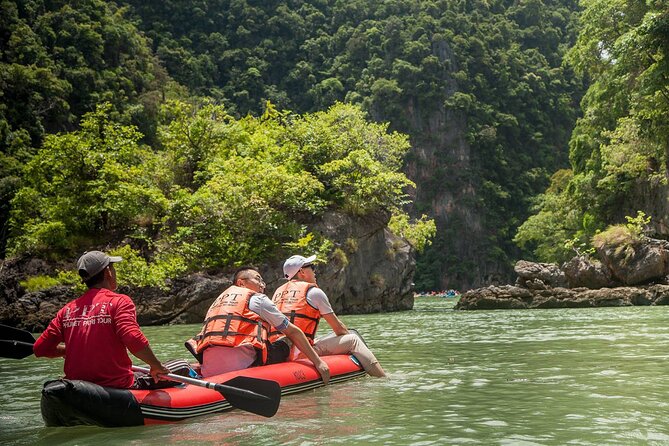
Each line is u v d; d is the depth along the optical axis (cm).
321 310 646
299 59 10619
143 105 6606
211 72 9844
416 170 9081
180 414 470
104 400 438
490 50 10256
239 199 2302
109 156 2428
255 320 559
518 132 9700
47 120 5766
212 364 545
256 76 9919
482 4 11162
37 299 2005
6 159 4594
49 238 2292
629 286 2405
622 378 611
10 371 830
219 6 10825
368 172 2647
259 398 463
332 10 11169
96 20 7131
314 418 462
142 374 546
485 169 9375
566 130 10288
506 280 8869
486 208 9038
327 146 2709
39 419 497
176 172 2744
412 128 9238
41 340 470
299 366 585
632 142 3291
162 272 2036
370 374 668
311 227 2441
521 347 945
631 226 2531
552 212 5412
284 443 388
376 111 9362
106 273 473
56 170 2461
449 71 9556
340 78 10231
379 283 2603
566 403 496
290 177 2420
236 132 2866
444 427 423
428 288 8369
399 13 10769
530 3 11400
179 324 1975
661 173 3183
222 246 2277
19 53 5975
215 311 558
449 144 9219
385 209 2673
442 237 8744
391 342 1099
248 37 10506
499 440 384
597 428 408
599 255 2589
